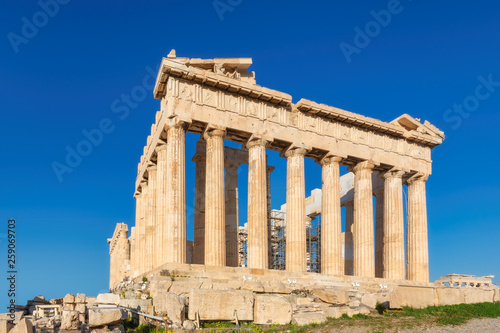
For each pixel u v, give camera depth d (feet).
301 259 134.31
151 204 149.48
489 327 87.81
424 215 163.94
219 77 127.03
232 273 112.78
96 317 74.64
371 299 104.99
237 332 80.48
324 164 147.84
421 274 159.02
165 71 121.70
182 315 82.99
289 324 88.17
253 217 129.70
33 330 66.18
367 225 149.18
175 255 115.24
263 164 132.57
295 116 141.90
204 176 154.20
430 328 86.84
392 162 158.20
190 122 122.93
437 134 168.14
